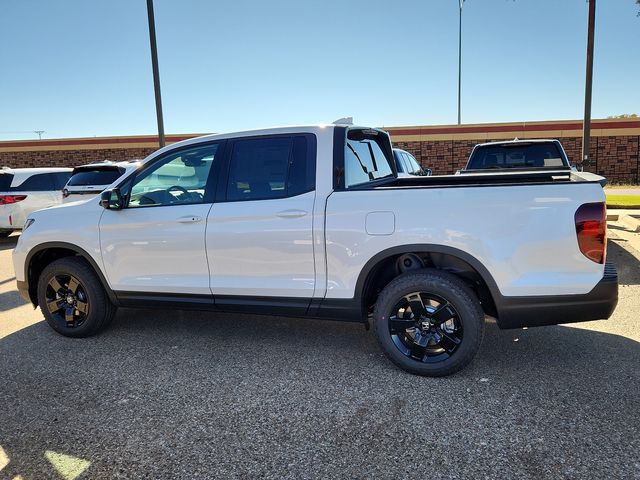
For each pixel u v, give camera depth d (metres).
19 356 4.41
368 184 4.46
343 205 3.85
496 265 3.56
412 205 3.70
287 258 4.02
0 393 3.71
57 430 3.19
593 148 23.66
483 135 24.30
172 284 4.41
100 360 4.29
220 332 4.93
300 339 4.70
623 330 4.71
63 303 4.86
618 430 3.02
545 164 9.02
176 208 4.36
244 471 2.74
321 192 3.95
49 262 5.12
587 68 11.30
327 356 4.28
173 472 2.74
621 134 23.38
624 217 10.88
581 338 4.54
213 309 4.36
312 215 3.91
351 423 3.19
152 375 3.97
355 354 4.31
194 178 4.39
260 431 3.13
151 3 11.76
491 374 3.84
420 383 3.72
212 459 2.86
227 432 3.12
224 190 4.25
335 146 4.02
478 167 9.34
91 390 3.73
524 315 3.59
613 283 3.50
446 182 4.97
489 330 4.80
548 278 3.53
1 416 3.38
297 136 4.12
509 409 3.30
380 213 3.76
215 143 4.35
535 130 23.95
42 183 11.50
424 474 2.67
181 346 4.58
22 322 5.43
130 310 5.74
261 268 4.11
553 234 3.49
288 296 4.07
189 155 4.42
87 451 2.96
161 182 4.48
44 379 3.93
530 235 3.52
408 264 3.99
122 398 3.60
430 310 3.77
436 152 24.77
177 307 4.48
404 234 3.71
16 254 4.93
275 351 4.41
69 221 4.72
